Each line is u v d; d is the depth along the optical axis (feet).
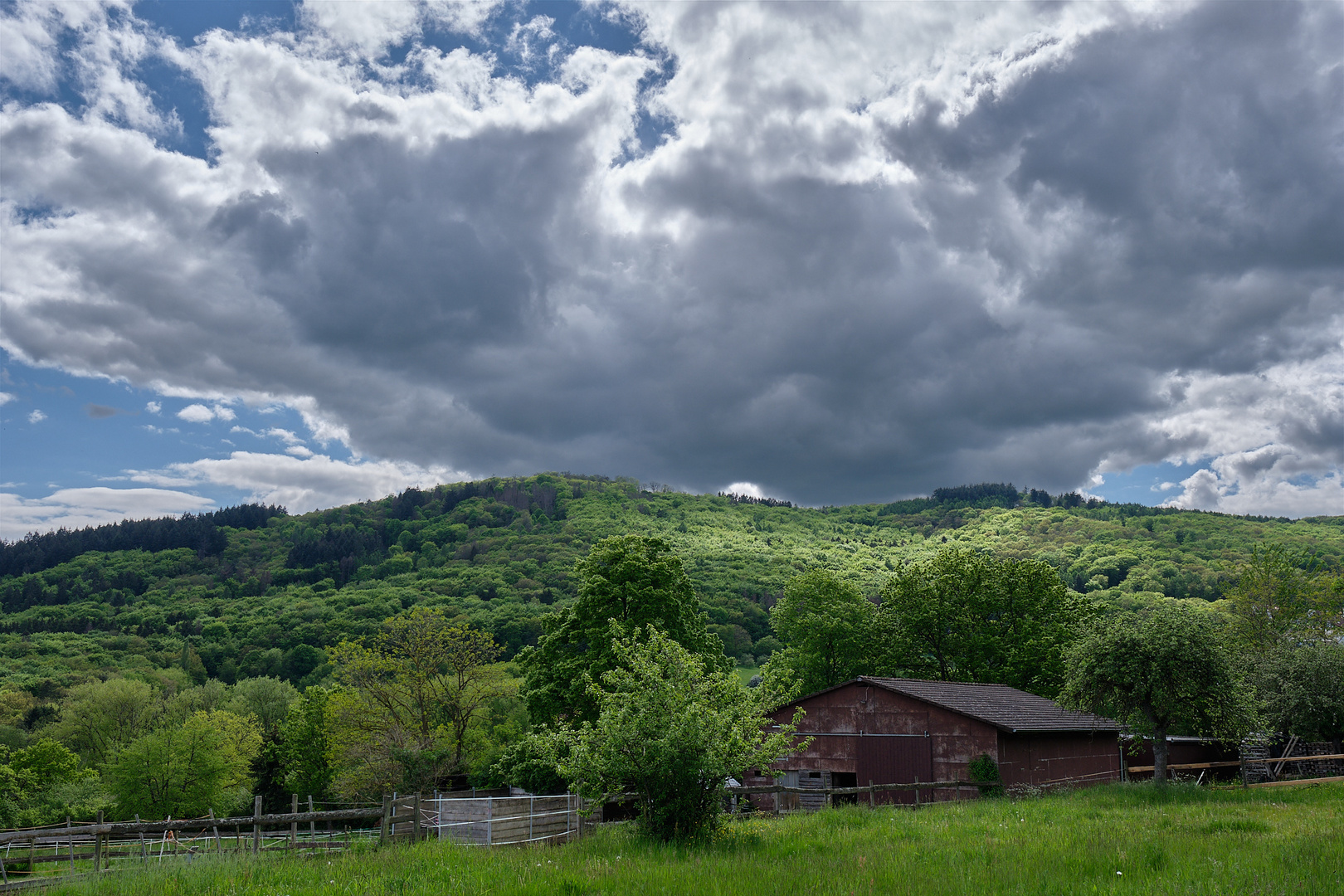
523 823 72.79
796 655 196.65
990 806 74.18
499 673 167.63
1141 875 35.24
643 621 131.54
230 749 216.74
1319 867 35.60
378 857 46.91
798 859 42.88
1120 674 89.71
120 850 65.98
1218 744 121.90
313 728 215.31
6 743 258.37
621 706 55.62
